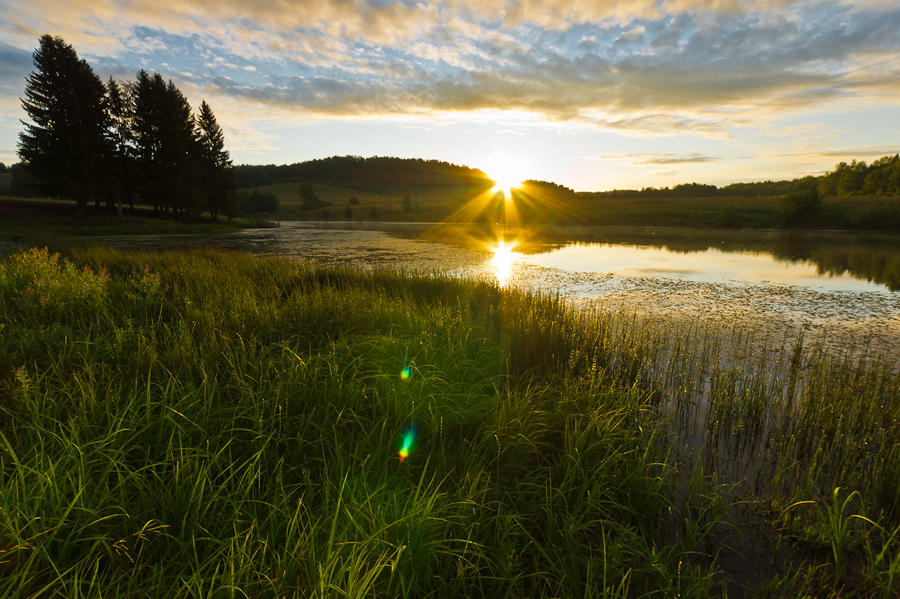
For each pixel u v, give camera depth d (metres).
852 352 7.75
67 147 43.62
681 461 4.31
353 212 106.69
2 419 3.36
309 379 4.30
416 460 3.60
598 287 15.01
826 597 2.70
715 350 7.76
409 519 2.57
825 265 21.91
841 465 4.14
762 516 3.51
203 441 3.22
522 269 19.56
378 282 11.34
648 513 3.38
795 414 5.27
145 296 8.00
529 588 2.71
